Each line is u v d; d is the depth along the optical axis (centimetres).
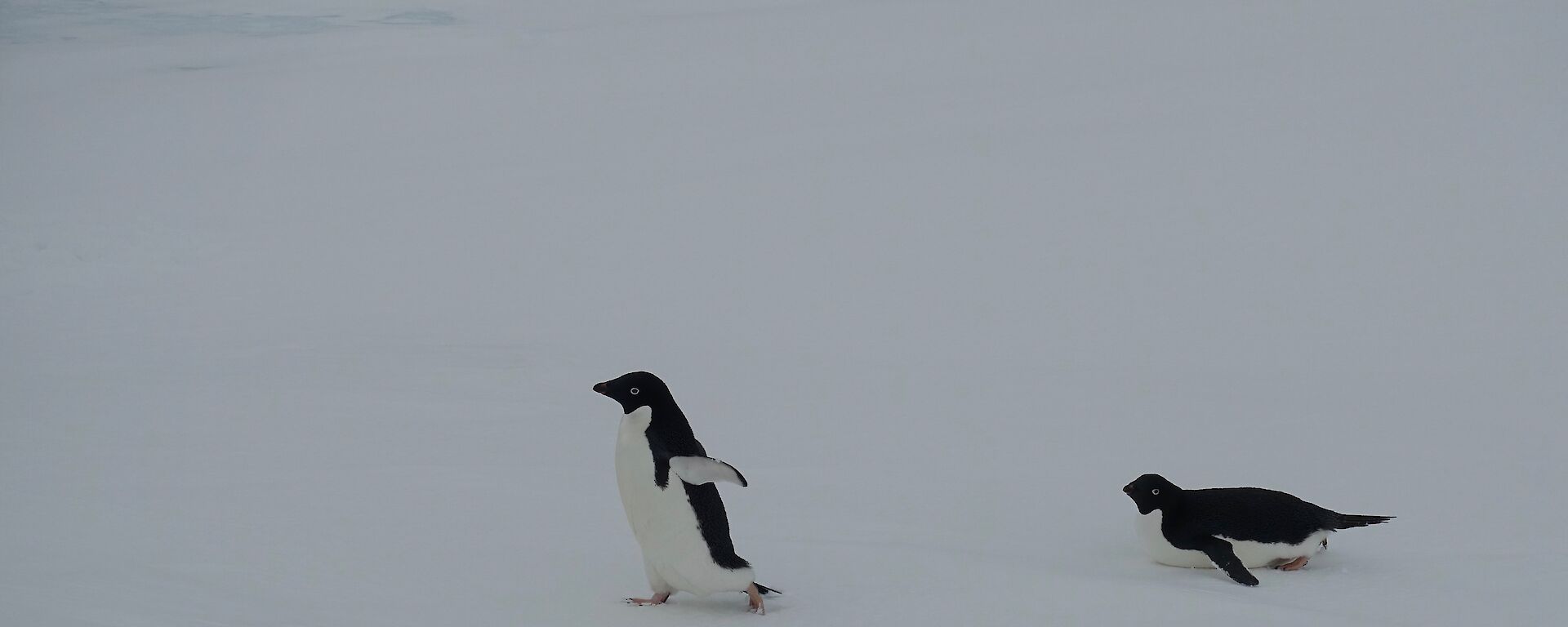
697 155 7744
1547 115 7569
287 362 3191
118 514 1625
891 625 1208
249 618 1167
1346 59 9650
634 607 1266
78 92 10012
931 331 4003
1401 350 3675
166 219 5997
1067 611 1245
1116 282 4700
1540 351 3625
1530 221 5388
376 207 6450
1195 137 7494
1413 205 5766
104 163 7762
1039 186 6494
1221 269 4838
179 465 2003
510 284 4775
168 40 12225
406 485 1869
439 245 5519
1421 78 8869
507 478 1952
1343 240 5216
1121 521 1780
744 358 3509
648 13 13888
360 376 3008
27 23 12712
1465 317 4075
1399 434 2550
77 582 1262
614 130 8700
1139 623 1209
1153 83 9319
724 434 2498
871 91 9662
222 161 7850
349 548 1475
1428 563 1527
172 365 3136
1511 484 2095
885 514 1794
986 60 10688
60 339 3578
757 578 1381
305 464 2044
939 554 1481
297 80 10656
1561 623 1267
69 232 5528
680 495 1198
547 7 14462
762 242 5528
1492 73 8800
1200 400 2928
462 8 14350
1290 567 1478
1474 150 6825
